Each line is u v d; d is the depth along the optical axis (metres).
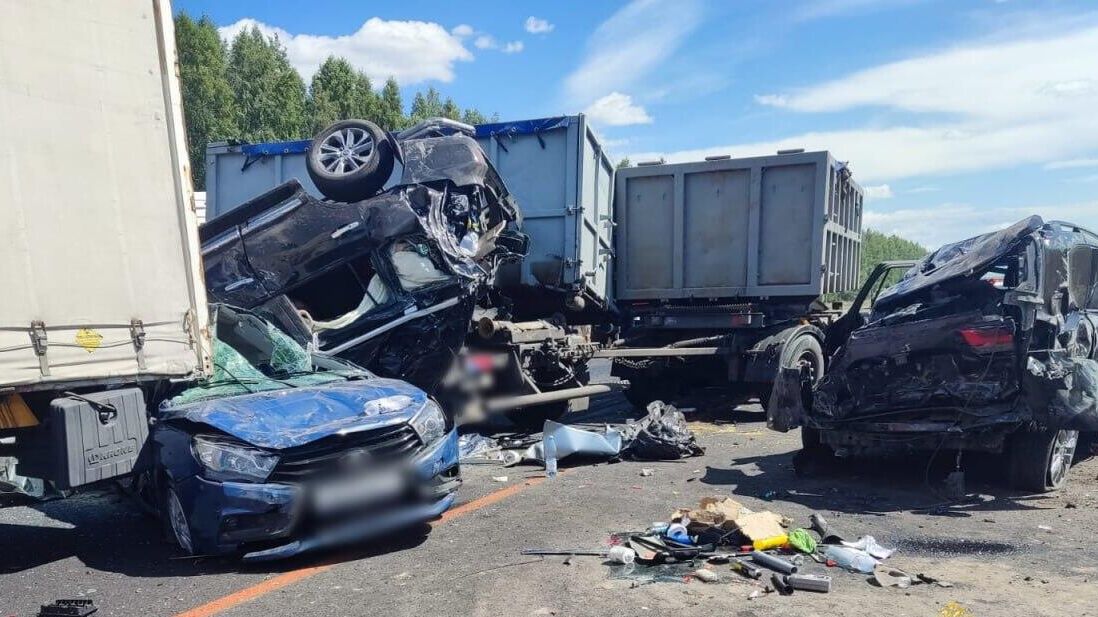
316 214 7.18
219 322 6.04
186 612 3.96
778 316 9.84
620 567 4.42
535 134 9.12
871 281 8.40
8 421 4.57
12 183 4.38
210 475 4.50
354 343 7.18
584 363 9.50
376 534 4.86
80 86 4.73
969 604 3.80
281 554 4.47
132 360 4.96
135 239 5.01
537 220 9.18
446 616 3.80
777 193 9.73
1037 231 6.09
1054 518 5.31
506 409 8.33
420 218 7.35
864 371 6.32
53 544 5.29
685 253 10.23
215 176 10.58
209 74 42.44
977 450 5.85
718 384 10.69
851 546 4.60
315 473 4.56
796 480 6.52
